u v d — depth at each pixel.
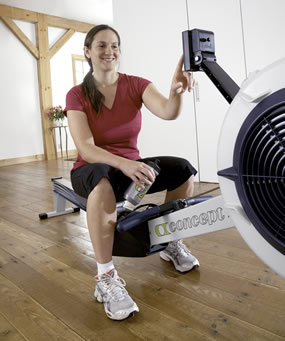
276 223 0.76
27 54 6.59
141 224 1.30
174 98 1.22
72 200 2.12
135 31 3.64
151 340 1.03
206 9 3.06
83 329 1.12
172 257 1.52
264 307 1.16
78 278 1.50
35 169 5.42
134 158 1.49
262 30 2.76
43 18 6.64
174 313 1.17
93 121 1.43
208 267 1.52
